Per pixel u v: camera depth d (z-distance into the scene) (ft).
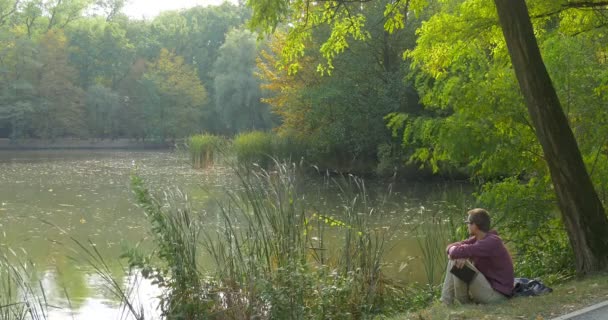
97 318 36.45
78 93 269.85
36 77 265.13
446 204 46.93
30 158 198.29
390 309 33.22
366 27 127.34
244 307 30.25
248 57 271.28
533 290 28.32
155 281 30.86
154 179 123.24
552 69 39.96
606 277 30.30
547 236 40.42
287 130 148.46
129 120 287.69
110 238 61.62
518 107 39.11
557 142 32.48
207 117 302.45
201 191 101.19
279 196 35.24
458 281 28.07
